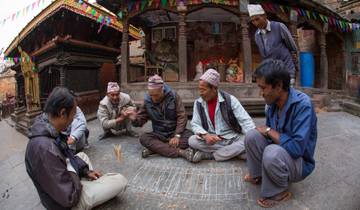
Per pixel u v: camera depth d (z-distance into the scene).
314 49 9.99
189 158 3.38
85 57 7.76
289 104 2.25
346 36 9.16
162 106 3.72
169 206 2.55
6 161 5.10
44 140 1.98
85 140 4.13
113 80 9.54
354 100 7.60
